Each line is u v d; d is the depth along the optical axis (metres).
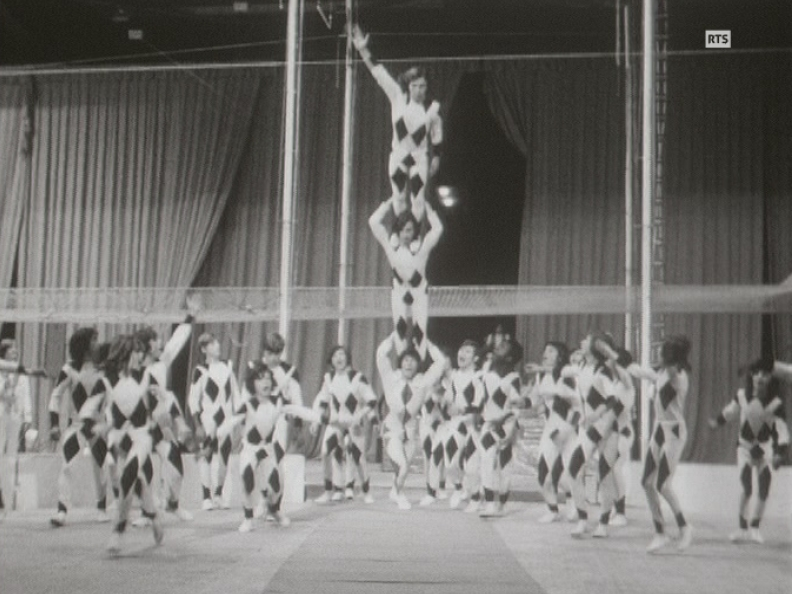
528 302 15.41
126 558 7.14
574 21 15.83
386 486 12.55
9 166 16.56
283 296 12.25
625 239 15.12
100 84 16.47
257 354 15.91
